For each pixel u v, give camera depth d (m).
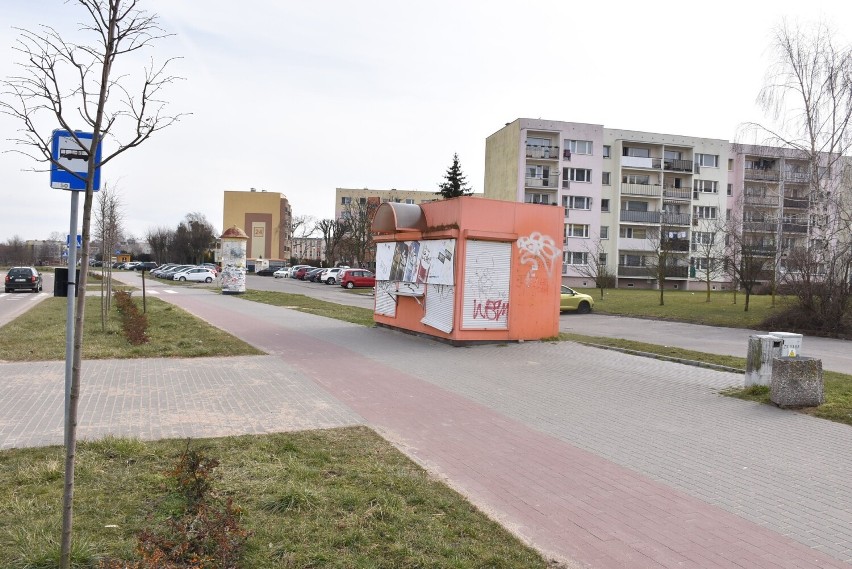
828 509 5.06
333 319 20.55
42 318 18.16
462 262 14.70
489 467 5.91
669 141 58.81
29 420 6.78
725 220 51.91
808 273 20.88
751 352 9.75
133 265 84.81
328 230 83.19
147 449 5.73
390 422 7.46
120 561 3.25
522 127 55.97
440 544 4.05
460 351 13.88
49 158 3.35
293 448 6.00
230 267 33.59
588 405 8.77
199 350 12.23
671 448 6.73
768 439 7.16
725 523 4.73
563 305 28.12
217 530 3.46
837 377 11.12
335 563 3.72
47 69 4.17
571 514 4.81
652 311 28.42
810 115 24.33
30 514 4.15
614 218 57.91
